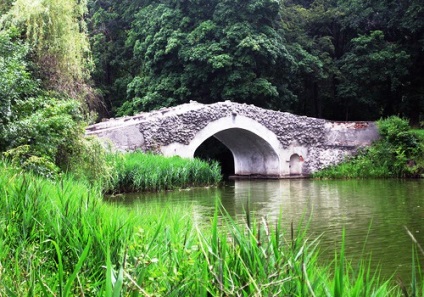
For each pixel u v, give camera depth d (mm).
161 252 3551
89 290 3002
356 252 6770
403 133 24453
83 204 4547
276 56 27781
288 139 25750
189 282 2814
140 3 34219
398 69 28938
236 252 2945
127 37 34219
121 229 3824
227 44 27688
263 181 23547
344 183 20750
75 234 3658
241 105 24203
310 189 17750
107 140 16188
